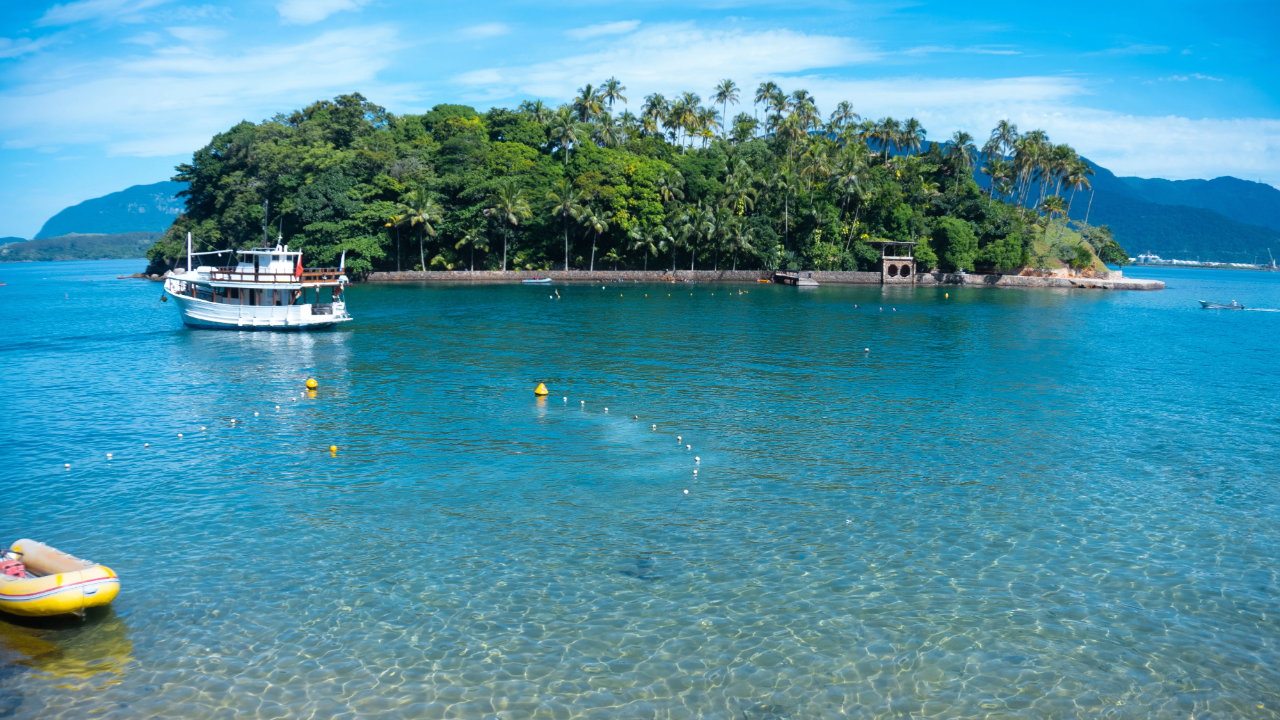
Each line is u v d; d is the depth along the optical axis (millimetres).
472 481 32344
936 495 31250
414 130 169625
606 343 69750
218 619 21547
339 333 75250
